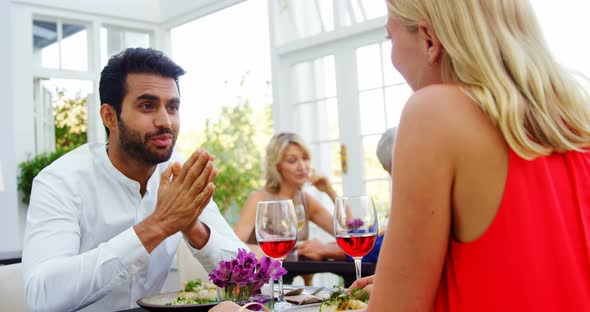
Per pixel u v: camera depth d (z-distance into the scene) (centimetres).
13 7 519
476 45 74
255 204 297
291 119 489
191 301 129
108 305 159
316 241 266
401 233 71
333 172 460
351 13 440
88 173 161
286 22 492
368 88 432
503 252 69
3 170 448
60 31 552
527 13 78
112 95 153
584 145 74
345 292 110
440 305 75
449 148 70
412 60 83
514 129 69
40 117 538
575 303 68
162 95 151
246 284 115
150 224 132
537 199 71
